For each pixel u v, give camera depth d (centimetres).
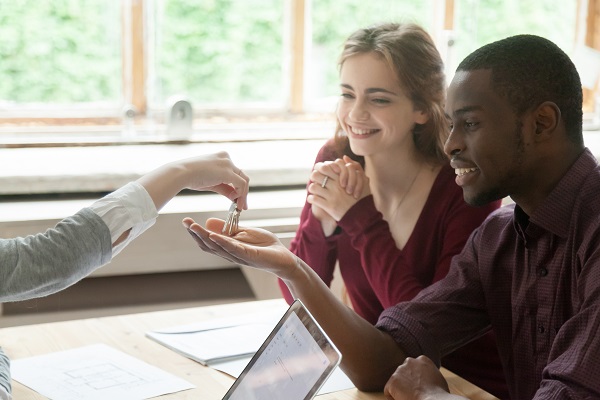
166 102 313
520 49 135
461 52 342
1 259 124
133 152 290
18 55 294
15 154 281
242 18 320
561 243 139
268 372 117
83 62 303
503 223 157
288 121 333
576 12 358
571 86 136
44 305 255
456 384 153
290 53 328
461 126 139
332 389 150
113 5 303
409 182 197
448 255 190
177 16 312
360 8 331
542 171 137
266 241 153
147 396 141
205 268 259
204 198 269
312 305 149
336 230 206
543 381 126
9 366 138
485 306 160
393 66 189
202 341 166
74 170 258
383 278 195
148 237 249
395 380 142
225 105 325
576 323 127
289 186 288
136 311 265
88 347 164
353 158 207
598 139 331
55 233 128
